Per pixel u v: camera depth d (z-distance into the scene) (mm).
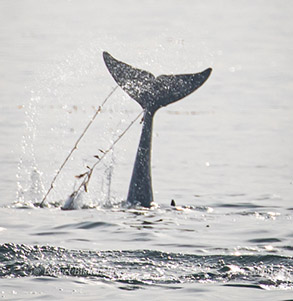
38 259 42000
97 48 172125
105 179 70000
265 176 75688
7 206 58719
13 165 76375
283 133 102875
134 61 142375
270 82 159875
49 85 138625
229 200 63250
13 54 194000
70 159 79562
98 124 102938
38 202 60656
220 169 79250
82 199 59750
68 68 156500
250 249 45125
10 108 116438
